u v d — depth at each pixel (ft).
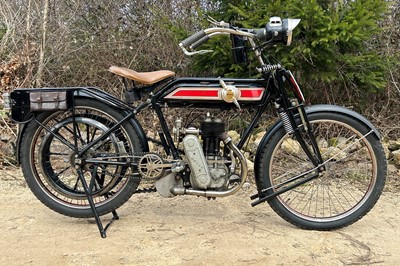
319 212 11.64
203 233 10.38
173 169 10.23
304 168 12.07
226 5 17.28
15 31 19.77
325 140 13.88
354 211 10.60
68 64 19.97
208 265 8.97
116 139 10.50
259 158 10.53
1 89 18.75
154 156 10.31
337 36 14.88
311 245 9.89
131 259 9.19
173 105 10.38
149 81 10.11
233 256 9.33
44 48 18.85
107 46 20.02
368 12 15.30
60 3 20.38
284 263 9.12
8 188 13.38
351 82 17.13
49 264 9.01
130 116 10.46
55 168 12.85
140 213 11.60
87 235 10.28
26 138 10.64
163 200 12.56
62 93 10.26
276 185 10.55
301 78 16.52
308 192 12.96
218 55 16.46
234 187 10.19
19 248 9.64
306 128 10.39
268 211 11.87
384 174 10.40
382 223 11.24
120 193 10.68
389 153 16.19
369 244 10.04
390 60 17.56
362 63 16.55
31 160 10.73
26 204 12.17
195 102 10.27
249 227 10.77
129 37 20.13
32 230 10.53
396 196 13.16
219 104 10.34
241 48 10.20
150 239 10.03
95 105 10.51
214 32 9.84
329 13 15.97
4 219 11.14
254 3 16.16
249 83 10.22
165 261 9.12
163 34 19.61
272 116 16.65
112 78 19.93
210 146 10.25
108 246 9.73
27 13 19.25
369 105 18.39
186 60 19.44
